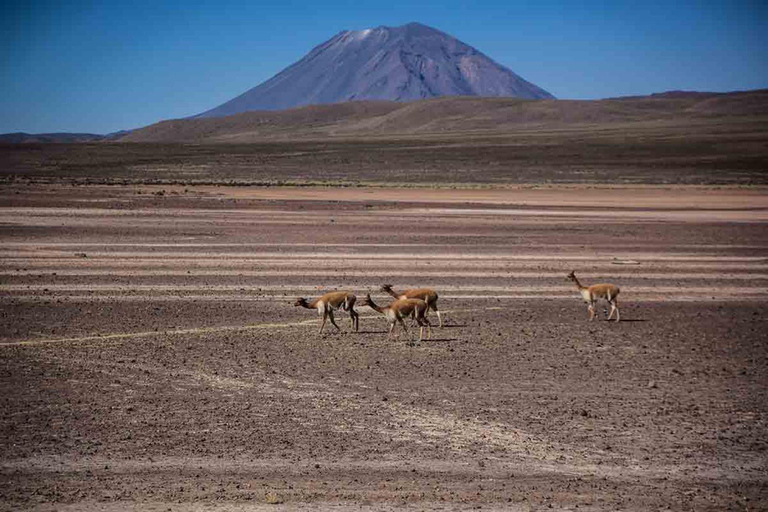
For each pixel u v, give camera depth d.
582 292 32.16
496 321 31.77
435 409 20.45
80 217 65.12
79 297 35.53
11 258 45.66
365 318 32.41
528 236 58.91
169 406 20.45
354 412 20.16
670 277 43.28
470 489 15.45
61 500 14.67
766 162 150.75
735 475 16.39
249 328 29.98
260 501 14.67
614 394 22.02
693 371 24.56
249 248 51.03
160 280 40.03
